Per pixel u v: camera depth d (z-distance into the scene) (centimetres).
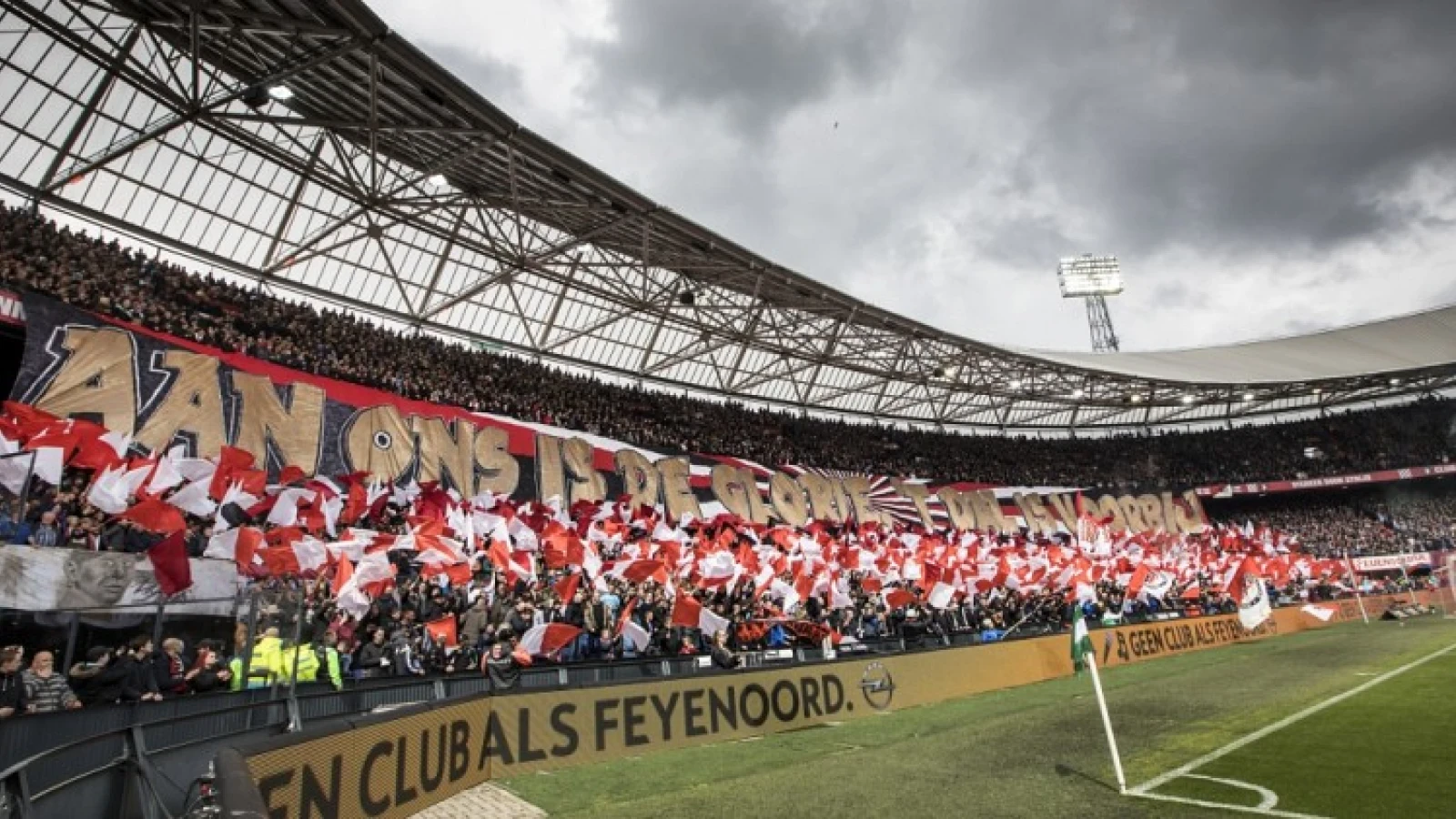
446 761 865
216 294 2266
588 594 1639
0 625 694
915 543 2445
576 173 2320
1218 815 680
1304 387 5425
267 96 1838
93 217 2148
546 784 925
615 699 1116
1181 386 5116
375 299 2992
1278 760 876
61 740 648
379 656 1190
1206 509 5566
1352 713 1138
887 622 2130
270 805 576
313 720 935
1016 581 2370
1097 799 759
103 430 1131
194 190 2341
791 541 2022
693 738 1183
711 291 3662
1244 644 2569
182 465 1179
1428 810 666
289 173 2525
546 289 3500
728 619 1750
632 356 4044
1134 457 5791
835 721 1380
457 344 3169
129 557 884
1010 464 5228
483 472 2523
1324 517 5222
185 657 897
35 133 1939
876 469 4422
